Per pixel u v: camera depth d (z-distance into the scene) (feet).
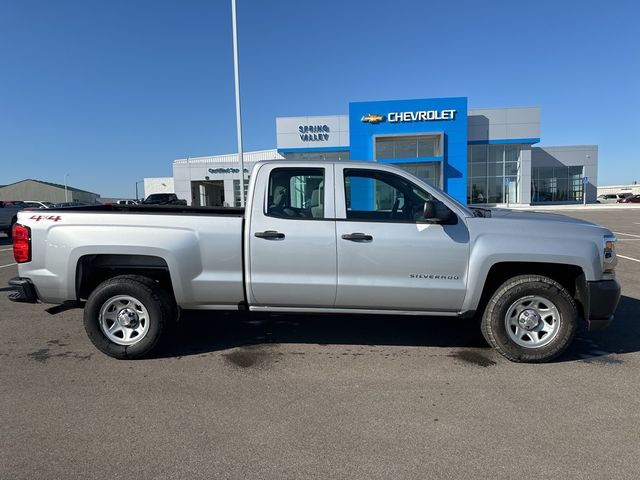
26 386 13.24
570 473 9.13
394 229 14.64
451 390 12.94
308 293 14.93
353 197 15.26
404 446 10.13
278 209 15.05
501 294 14.73
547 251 14.37
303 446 10.14
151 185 257.14
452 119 112.27
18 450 10.01
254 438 10.48
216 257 14.97
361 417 11.43
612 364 14.80
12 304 23.09
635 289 25.52
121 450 10.01
